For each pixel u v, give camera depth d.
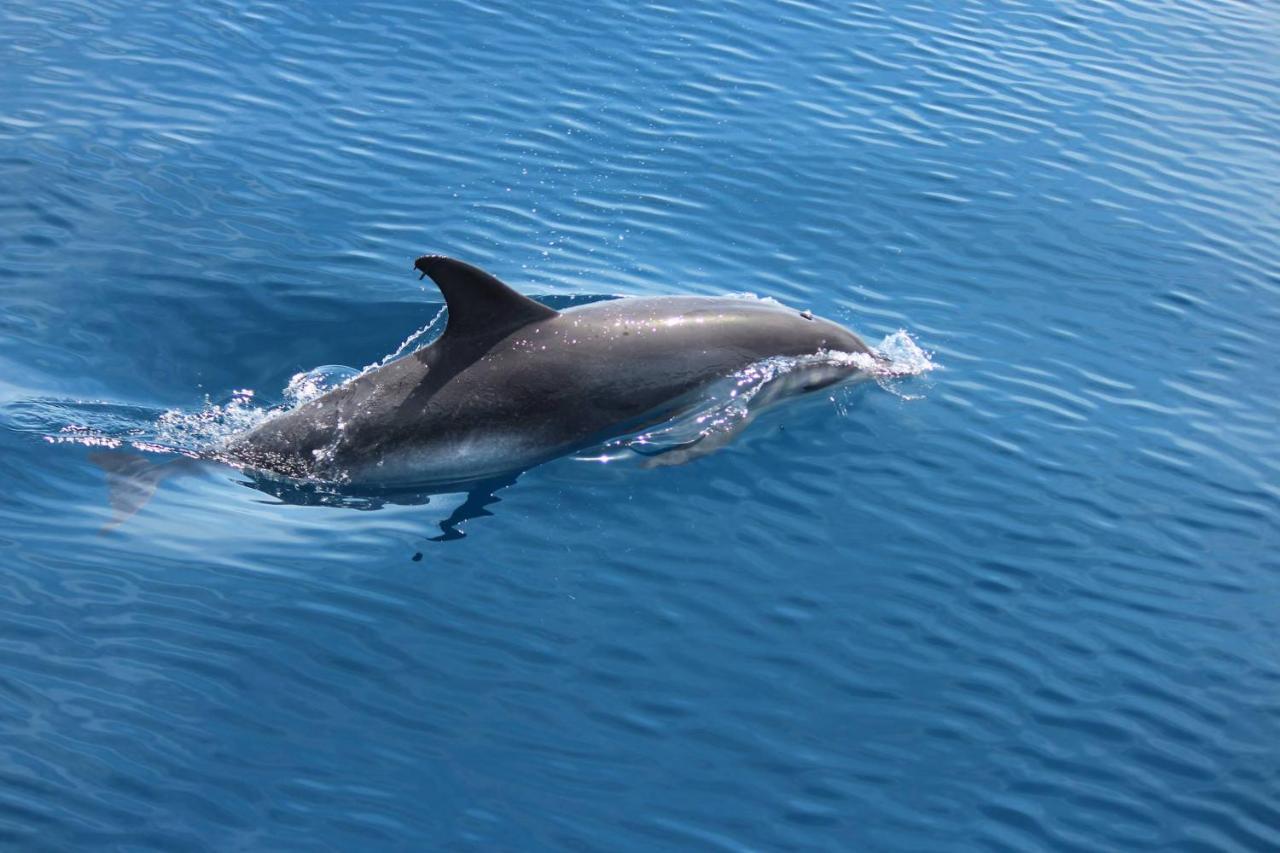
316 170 21.56
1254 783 11.95
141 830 10.14
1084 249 21.72
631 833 10.71
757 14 28.83
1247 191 24.06
